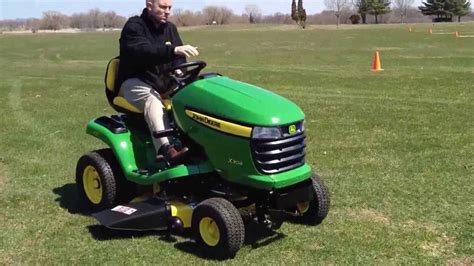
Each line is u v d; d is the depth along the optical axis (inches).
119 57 224.7
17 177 284.5
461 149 318.0
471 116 412.8
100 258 189.5
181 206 204.5
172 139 204.7
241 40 1654.8
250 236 206.2
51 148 343.0
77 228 216.7
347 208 233.0
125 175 217.9
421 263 183.2
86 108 492.4
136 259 188.4
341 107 466.6
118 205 228.2
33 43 1734.7
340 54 1079.0
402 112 436.1
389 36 1720.0
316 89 588.4
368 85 608.4
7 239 206.5
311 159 307.0
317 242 200.4
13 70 882.1
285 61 946.1
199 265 183.6
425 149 320.8
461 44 1272.1
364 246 196.2
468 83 593.6
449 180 264.5
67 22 3782.0
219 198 191.0
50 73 827.4
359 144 337.7
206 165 197.8
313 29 2532.0
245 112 184.1
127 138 223.1
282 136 183.9
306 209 214.4
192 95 198.5
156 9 212.8
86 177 237.3
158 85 212.8
